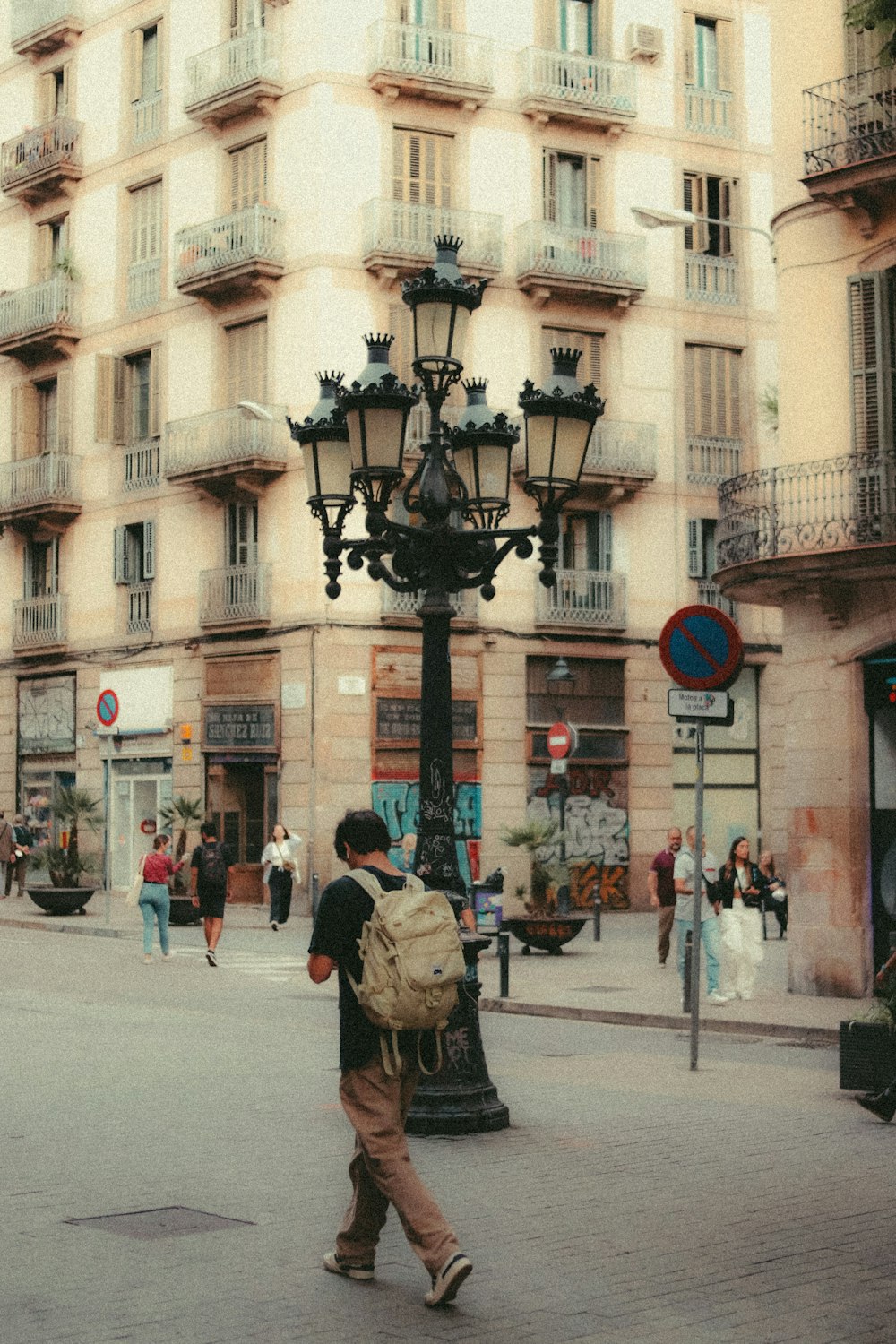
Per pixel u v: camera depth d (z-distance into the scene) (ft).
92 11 116.06
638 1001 54.95
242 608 99.71
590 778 103.24
